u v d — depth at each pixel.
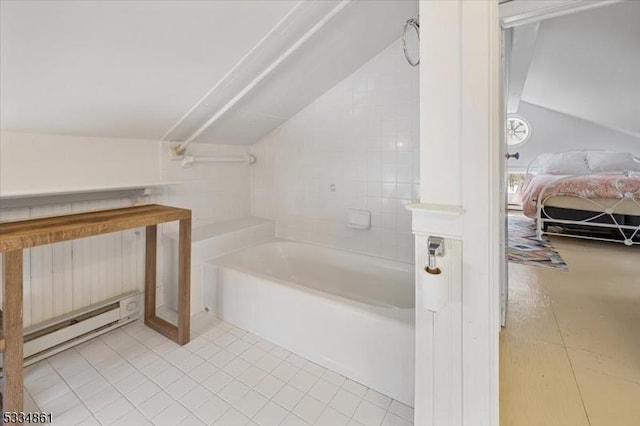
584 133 5.56
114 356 1.65
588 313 1.87
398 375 1.36
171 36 1.35
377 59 2.22
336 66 2.16
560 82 4.09
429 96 0.88
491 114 0.82
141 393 1.38
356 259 2.36
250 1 1.33
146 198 2.12
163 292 2.23
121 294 1.98
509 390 1.26
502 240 1.60
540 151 5.88
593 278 2.39
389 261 2.27
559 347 1.55
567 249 3.14
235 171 2.81
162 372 1.53
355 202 2.42
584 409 1.16
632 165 4.18
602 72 3.52
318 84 2.31
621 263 2.70
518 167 6.06
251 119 2.43
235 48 1.57
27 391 1.38
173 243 2.16
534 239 3.54
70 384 1.43
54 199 1.68
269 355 1.68
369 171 2.34
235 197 2.82
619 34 2.74
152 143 2.16
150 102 1.74
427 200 0.91
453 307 0.90
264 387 1.43
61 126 1.64
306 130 2.61
